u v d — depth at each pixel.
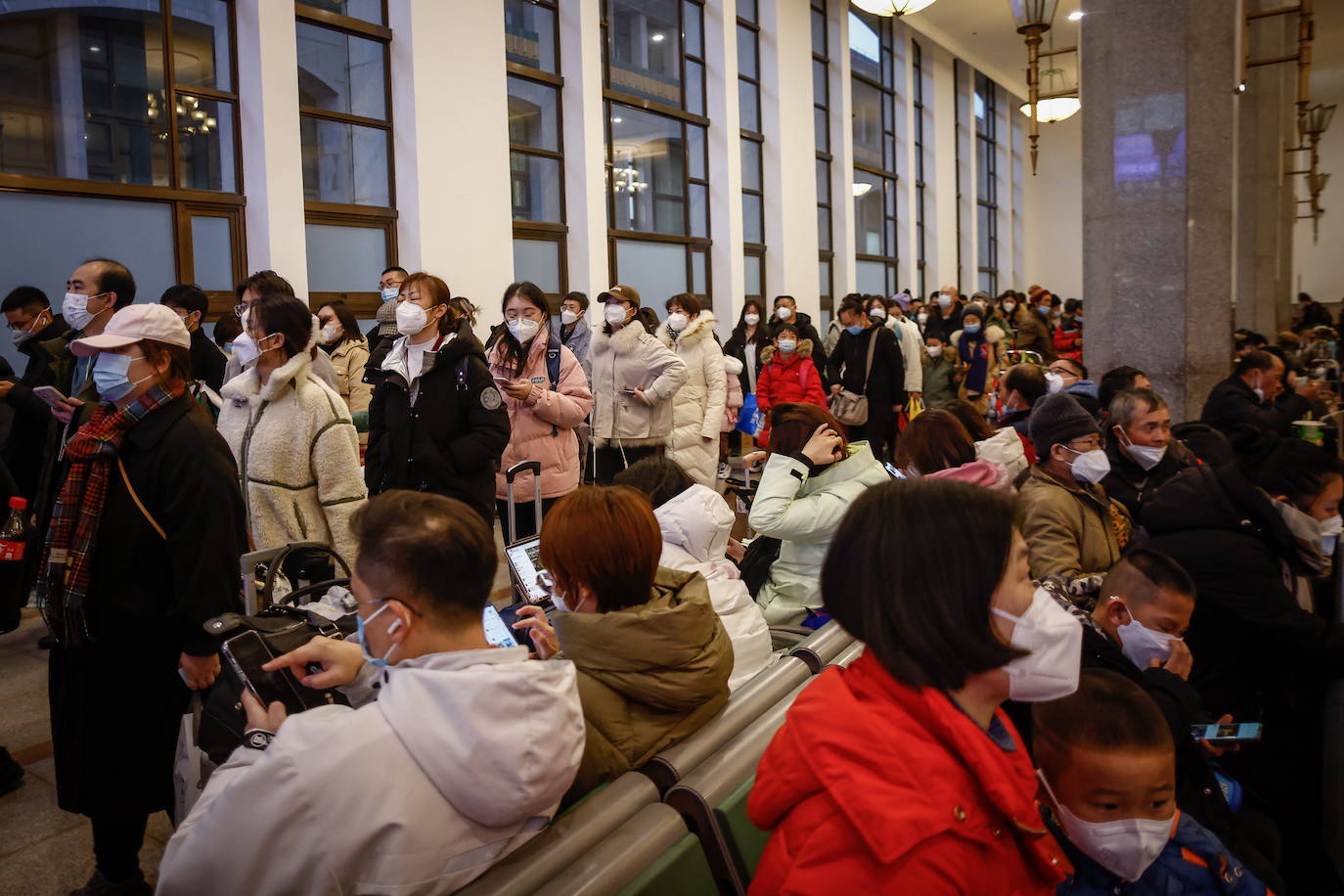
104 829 2.30
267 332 2.86
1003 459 3.59
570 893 1.28
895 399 8.82
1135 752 1.43
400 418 3.63
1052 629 1.03
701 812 1.53
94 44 6.57
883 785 0.97
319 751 1.21
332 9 7.99
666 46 12.04
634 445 5.36
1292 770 2.62
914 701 1.02
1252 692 2.54
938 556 1.01
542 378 4.48
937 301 13.44
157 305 2.29
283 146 7.43
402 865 1.19
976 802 1.00
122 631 2.21
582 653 1.70
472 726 1.23
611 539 1.76
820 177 15.50
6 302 4.71
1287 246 14.19
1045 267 24.80
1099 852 1.49
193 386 3.75
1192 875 1.58
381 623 1.36
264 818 1.20
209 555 2.18
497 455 3.69
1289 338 9.98
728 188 12.76
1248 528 2.48
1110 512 2.88
